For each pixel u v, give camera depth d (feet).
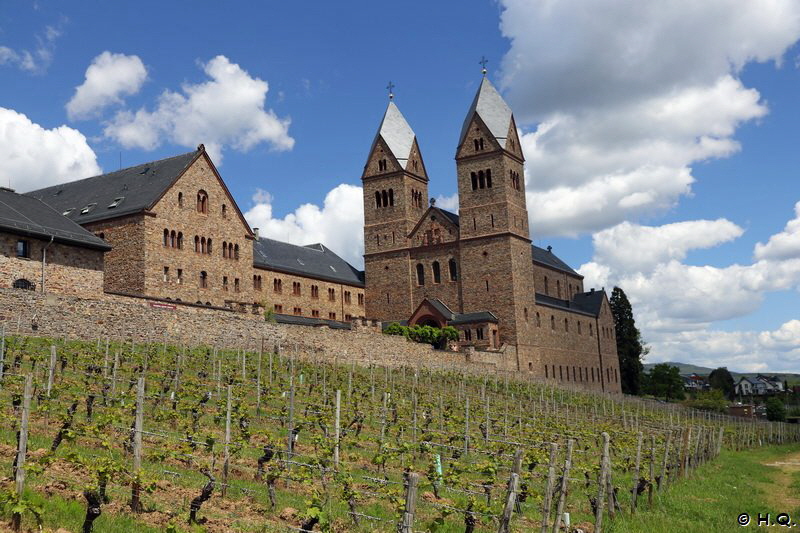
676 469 139.33
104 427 93.61
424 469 111.96
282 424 124.67
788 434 312.50
